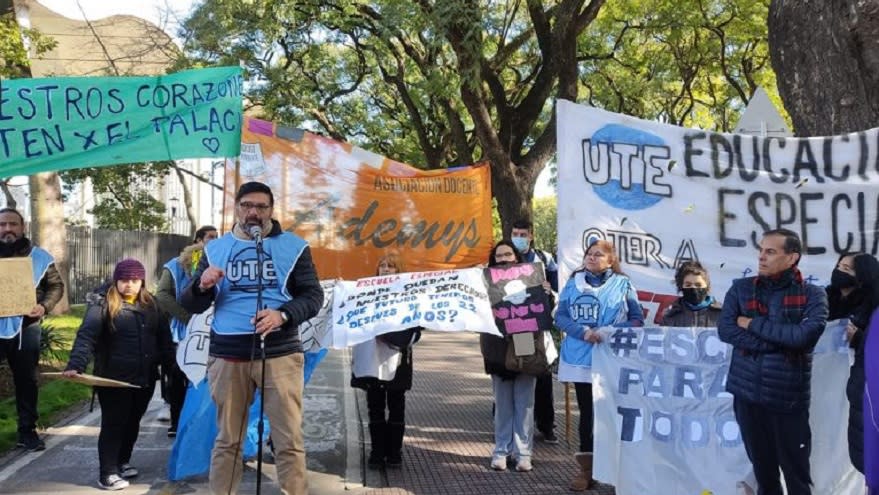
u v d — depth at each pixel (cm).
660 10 1975
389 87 2723
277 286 468
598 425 533
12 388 850
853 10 585
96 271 2428
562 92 1549
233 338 462
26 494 544
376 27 1734
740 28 1995
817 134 623
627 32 2158
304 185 673
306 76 2212
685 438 518
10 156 532
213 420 575
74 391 895
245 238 473
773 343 429
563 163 610
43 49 1151
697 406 518
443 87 1650
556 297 693
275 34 1814
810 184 599
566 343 574
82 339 538
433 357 1291
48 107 539
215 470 467
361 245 686
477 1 1291
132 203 2984
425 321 588
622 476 524
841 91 603
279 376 468
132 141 554
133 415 584
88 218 3872
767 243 436
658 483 518
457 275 608
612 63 2331
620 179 610
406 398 923
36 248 669
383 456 618
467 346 1459
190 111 565
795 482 443
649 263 609
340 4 1756
